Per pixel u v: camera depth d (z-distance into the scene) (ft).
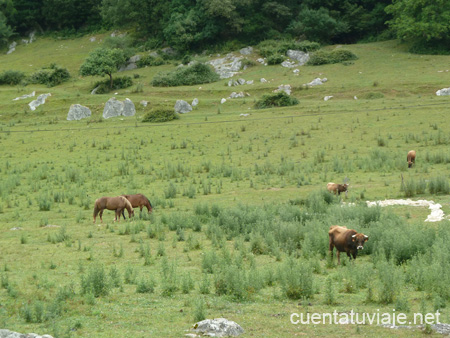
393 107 171.12
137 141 158.71
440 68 218.79
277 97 191.93
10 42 349.20
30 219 85.66
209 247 62.69
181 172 125.08
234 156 137.59
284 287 41.57
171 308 38.32
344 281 46.37
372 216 69.51
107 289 42.42
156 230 70.23
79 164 137.39
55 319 35.42
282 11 285.43
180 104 198.90
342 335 32.53
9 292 42.09
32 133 175.94
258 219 72.84
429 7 239.91
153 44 297.53
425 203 82.17
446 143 131.03
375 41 286.05
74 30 351.05
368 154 128.16
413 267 46.03
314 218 68.95
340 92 201.77
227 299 40.45
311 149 138.10
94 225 79.41
